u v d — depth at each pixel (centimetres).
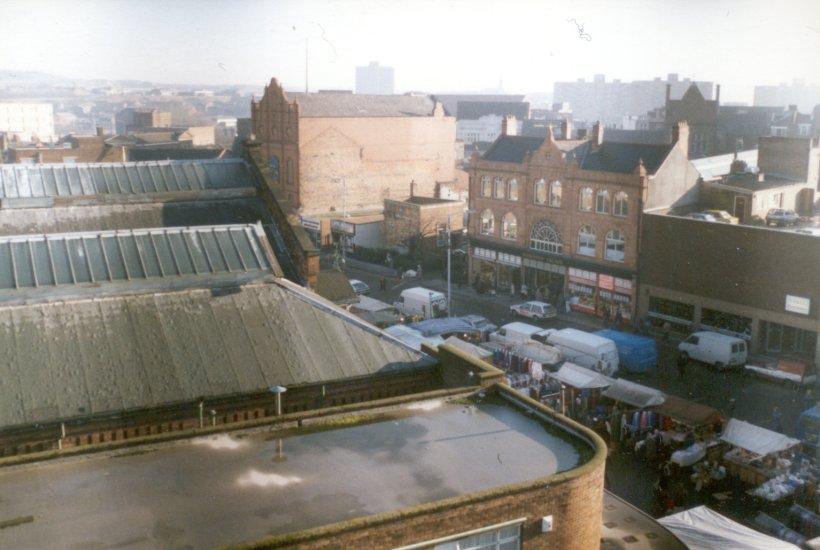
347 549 1430
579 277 6109
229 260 2642
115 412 2027
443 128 10031
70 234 2550
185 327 2358
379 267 7906
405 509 1484
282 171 9169
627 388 3691
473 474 1716
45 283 2366
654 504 3011
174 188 3531
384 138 9475
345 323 2523
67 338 2223
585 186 5966
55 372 2109
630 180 5625
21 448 1953
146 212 3388
